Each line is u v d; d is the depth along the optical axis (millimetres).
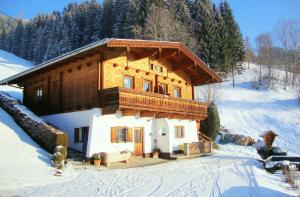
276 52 73188
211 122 27859
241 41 66688
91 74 18625
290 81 59000
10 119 20516
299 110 41312
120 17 59781
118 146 18656
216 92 43625
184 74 26266
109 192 10609
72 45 69312
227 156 22828
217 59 55375
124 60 19906
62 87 21125
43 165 14062
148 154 21000
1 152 14539
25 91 26406
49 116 21859
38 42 77938
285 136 33625
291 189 12336
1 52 72500
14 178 11750
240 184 12133
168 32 46000
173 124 22312
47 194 10219
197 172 15023
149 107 19031
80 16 75125
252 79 58062
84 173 13992
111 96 17250
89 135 17125
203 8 61781
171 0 58031
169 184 11969
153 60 22547
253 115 39719
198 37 56312
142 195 10227
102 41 16297
